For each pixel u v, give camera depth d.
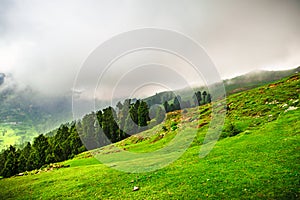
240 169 23.69
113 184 25.56
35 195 27.14
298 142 28.56
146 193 21.77
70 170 36.53
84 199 23.42
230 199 18.20
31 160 63.88
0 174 56.56
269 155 26.39
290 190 18.20
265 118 46.53
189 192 20.39
